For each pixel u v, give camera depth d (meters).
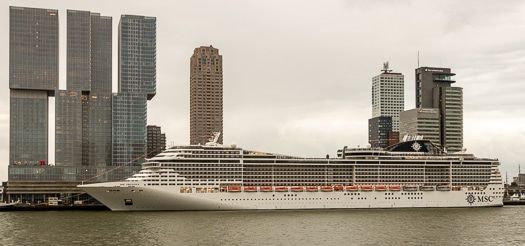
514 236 167.75
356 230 177.00
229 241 154.25
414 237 164.12
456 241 157.75
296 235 165.62
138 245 148.00
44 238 161.38
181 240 155.62
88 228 181.62
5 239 160.38
